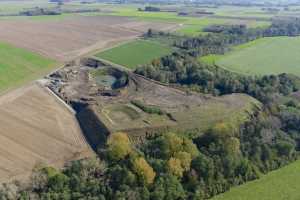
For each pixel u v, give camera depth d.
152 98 134.25
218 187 89.38
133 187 83.12
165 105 127.38
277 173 97.69
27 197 78.81
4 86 147.00
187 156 89.62
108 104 128.62
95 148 106.25
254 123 109.62
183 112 121.69
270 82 147.25
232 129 103.81
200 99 133.38
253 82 147.50
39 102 133.38
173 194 83.94
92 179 84.06
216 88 147.12
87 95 140.75
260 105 130.62
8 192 79.94
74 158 100.12
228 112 121.88
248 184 93.00
